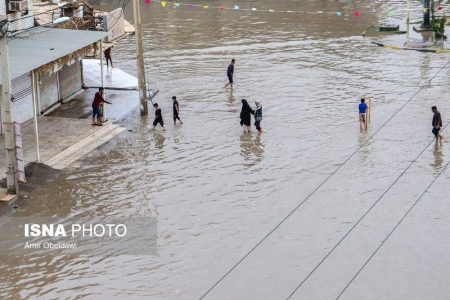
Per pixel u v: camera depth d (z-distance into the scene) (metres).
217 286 24.67
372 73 51.09
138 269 25.88
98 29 47.62
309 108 43.47
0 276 25.48
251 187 32.56
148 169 34.75
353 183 32.78
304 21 69.81
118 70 51.91
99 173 34.25
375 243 27.38
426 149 36.72
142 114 42.50
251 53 57.31
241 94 46.50
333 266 25.80
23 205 30.91
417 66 52.88
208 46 59.91
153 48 59.34
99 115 40.03
